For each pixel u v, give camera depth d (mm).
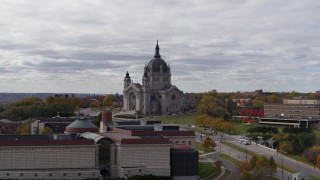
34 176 193625
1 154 191500
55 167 196750
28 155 194375
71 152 198500
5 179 190750
